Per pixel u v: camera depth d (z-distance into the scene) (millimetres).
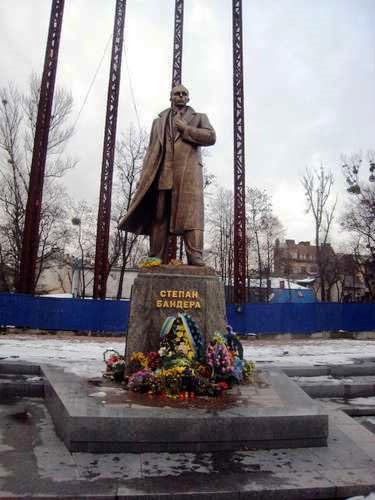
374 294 38156
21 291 17422
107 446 4922
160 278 7273
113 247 36469
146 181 7957
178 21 20438
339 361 10875
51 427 5922
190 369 6137
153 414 5082
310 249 73062
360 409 7512
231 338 7336
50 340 15000
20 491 4004
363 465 4805
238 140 19219
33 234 17594
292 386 6965
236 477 4414
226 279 39062
